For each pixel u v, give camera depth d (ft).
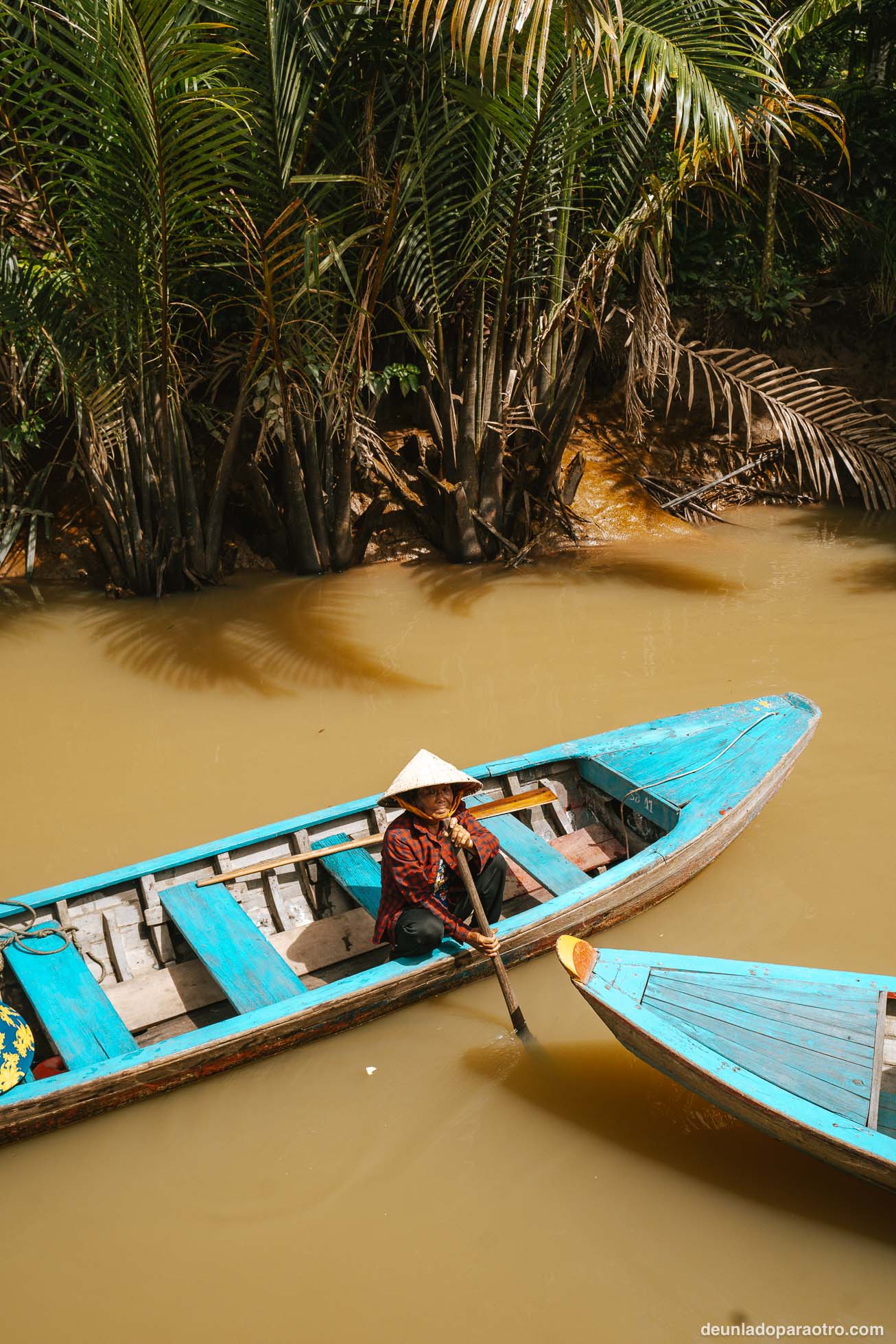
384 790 19.48
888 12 44.14
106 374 28.68
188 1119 12.00
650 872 14.75
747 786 16.33
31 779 20.35
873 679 23.24
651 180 30.14
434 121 28.02
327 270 28.22
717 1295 9.76
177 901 14.56
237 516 33.78
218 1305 9.86
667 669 24.38
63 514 33.22
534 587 31.09
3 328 27.37
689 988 11.53
